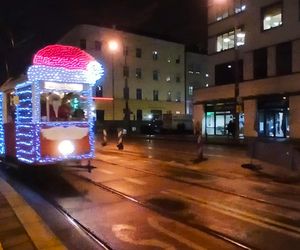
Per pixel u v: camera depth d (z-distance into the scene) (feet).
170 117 180.04
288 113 103.71
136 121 211.00
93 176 42.75
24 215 25.66
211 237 21.16
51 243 20.17
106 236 21.85
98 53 205.87
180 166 50.14
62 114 38.06
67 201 30.81
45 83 36.94
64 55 37.60
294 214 25.49
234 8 124.36
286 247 19.39
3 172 46.62
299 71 100.63
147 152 70.79
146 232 22.33
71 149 38.29
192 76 248.32
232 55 124.98
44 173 45.06
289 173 42.22
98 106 205.16
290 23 104.27
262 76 113.70
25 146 39.52
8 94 45.88
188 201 29.71
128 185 37.04
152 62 228.63
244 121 118.32
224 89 126.00
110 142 102.53
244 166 48.16
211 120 133.18
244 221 24.03
